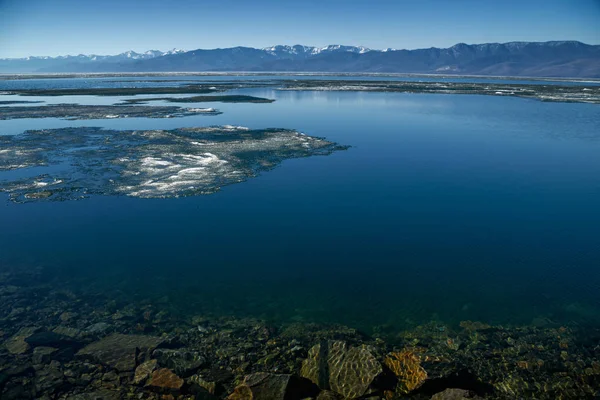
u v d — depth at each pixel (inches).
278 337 398.9
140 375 337.4
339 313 440.1
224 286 491.2
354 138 1362.0
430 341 392.8
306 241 602.9
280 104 2418.8
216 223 666.2
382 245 589.3
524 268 524.7
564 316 429.1
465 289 480.7
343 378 326.0
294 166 996.6
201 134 1347.2
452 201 766.5
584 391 326.3
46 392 315.0
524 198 782.5
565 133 1466.5
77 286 486.9
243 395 305.6
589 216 691.4
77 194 789.9
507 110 2155.5
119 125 1547.7
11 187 821.2
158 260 550.3
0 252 564.7
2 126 1509.6
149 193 797.2
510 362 361.4
